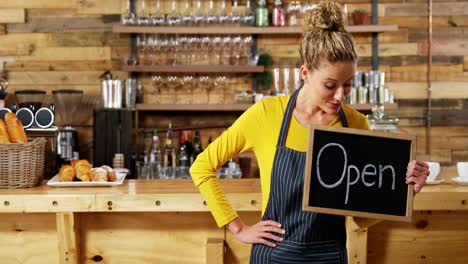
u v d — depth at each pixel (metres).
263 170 1.92
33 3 4.94
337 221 1.88
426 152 5.02
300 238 1.86
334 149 1.83
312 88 1.78
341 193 1.83
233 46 4.77
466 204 2.46
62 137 4.45
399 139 1.86
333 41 1.69
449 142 5.03
